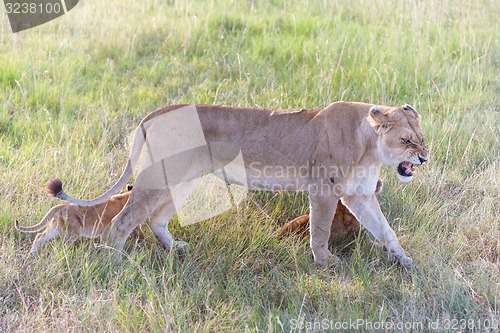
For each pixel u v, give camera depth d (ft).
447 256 30.22
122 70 49.57
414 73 47.24
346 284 27.73
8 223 31.48
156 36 54.13
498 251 30.68
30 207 32.04
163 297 27.20
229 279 28.99
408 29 54.29
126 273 28.12
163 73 48.65
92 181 33.94
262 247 31.09
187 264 29.45
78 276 28.63
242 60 48.39
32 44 51.88
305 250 31.40
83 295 27.07
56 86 44.93
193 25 55.16
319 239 30.17
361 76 45.88
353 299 27.55
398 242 30.66
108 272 28.45
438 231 32.40
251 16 57.47
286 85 44.68
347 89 42.70
